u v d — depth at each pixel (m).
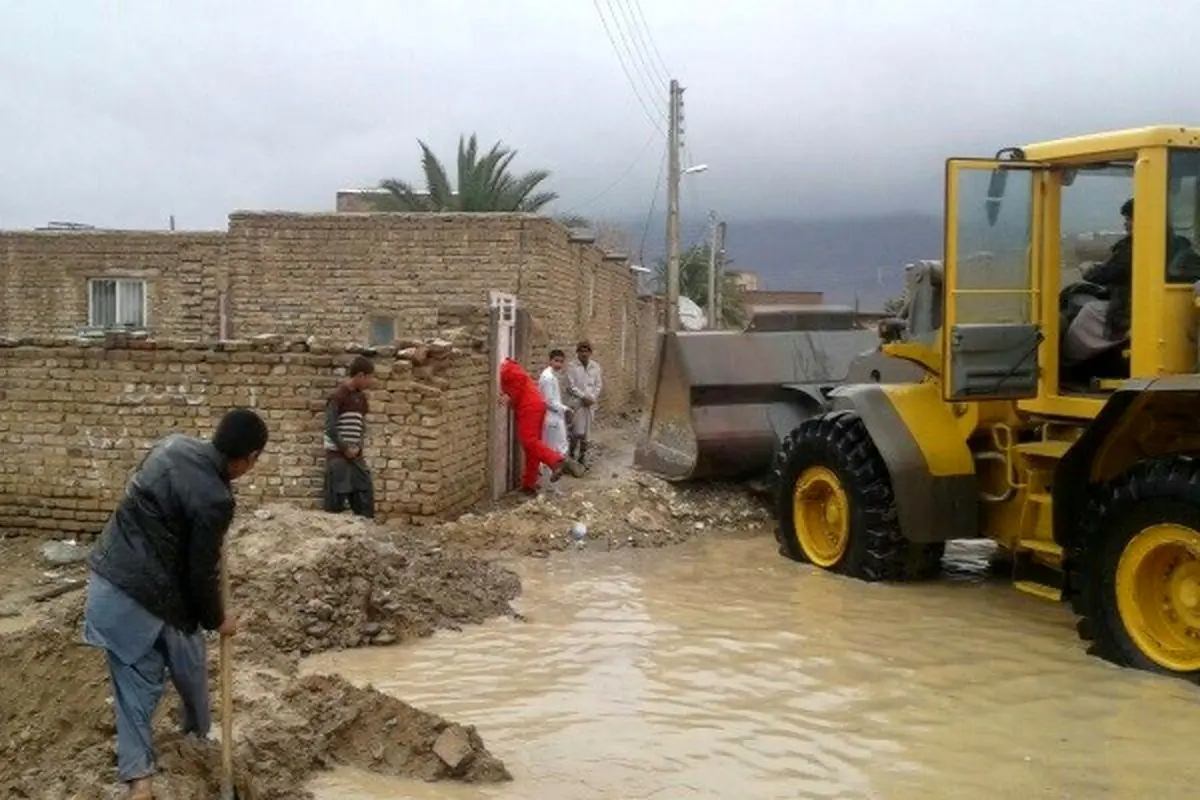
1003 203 8.78
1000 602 9.34
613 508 12.17
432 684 7.29
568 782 5.79
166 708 5.88
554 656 7.88
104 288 22.42
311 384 11.67
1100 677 7.38
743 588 9.80
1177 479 7.12
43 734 5.91
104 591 5.01
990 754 6.17
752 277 96.50
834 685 7.28
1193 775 5.90
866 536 9.95
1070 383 8.90
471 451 12.98
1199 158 7.95
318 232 21.08
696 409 12.95
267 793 5.43
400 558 8.94
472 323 13.55
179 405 11.94
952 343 8.70
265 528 8.98
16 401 12.26
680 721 6.64
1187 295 7.89
